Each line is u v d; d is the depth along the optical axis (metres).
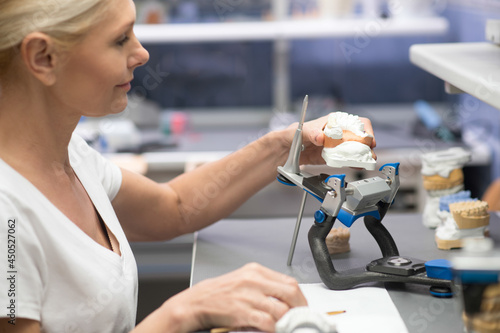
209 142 3.10
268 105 3.60
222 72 3.56
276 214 2.97
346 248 1.29
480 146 2.81
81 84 1.00
